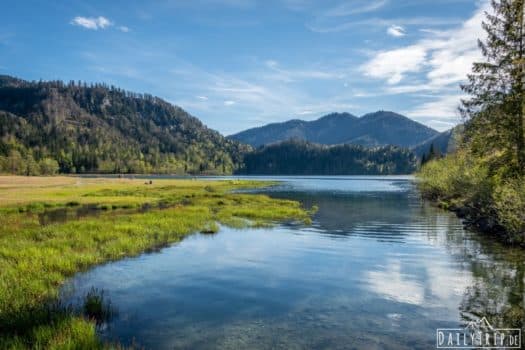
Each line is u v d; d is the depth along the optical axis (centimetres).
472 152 3039
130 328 972
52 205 4091
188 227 2623
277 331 963
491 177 2819
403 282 1391
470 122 3030
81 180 11031
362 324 1008
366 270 1569
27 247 1770
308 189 8581
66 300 1159
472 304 1152
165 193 6131
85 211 3653
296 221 3106
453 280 1405
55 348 775
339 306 1146
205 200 4903
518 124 2655
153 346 869
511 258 1750
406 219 3222
